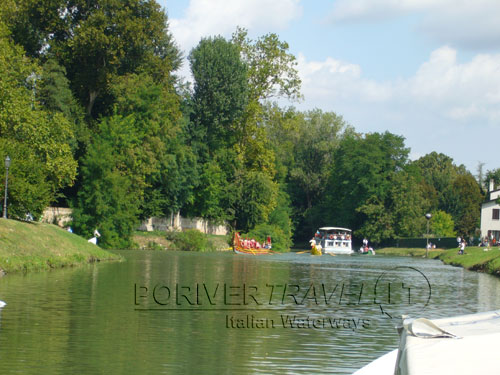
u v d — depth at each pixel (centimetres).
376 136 9519
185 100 7381
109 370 1108
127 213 5906
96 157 5666
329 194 10212
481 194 13112
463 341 578
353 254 7700
